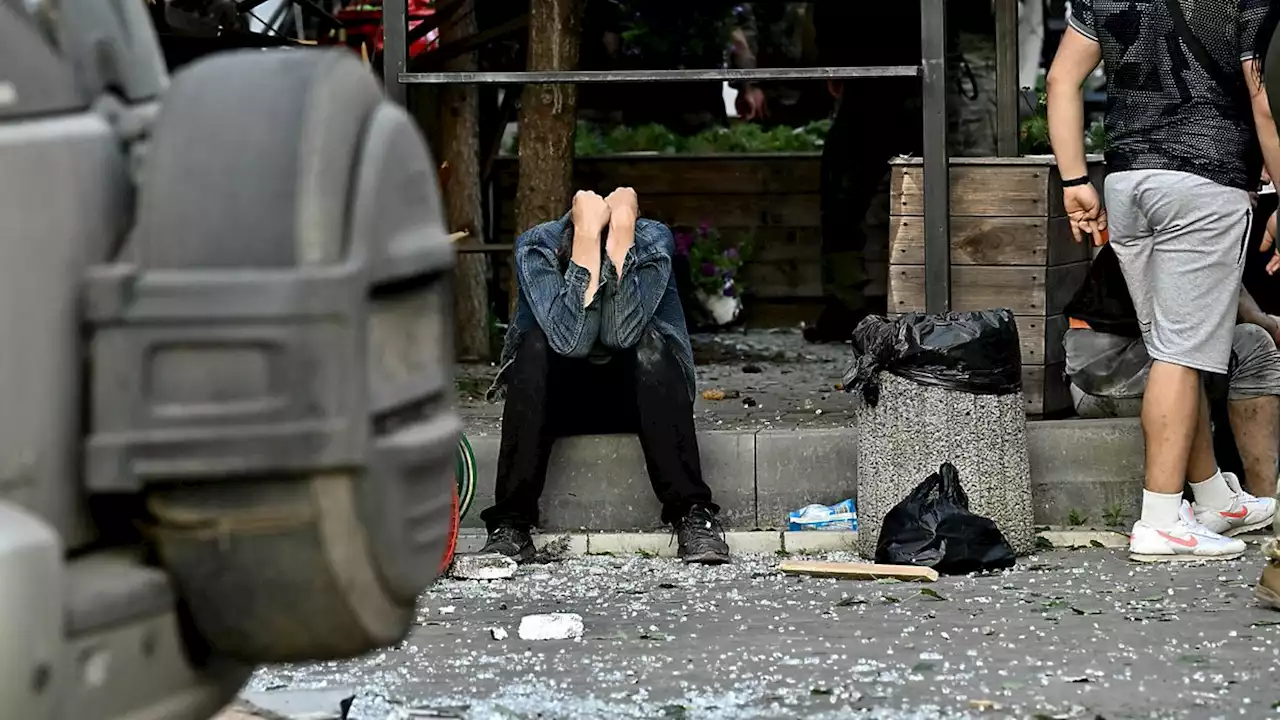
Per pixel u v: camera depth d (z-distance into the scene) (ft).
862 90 104.17
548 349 65.26
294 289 26.91
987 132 87.30
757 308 116.57
